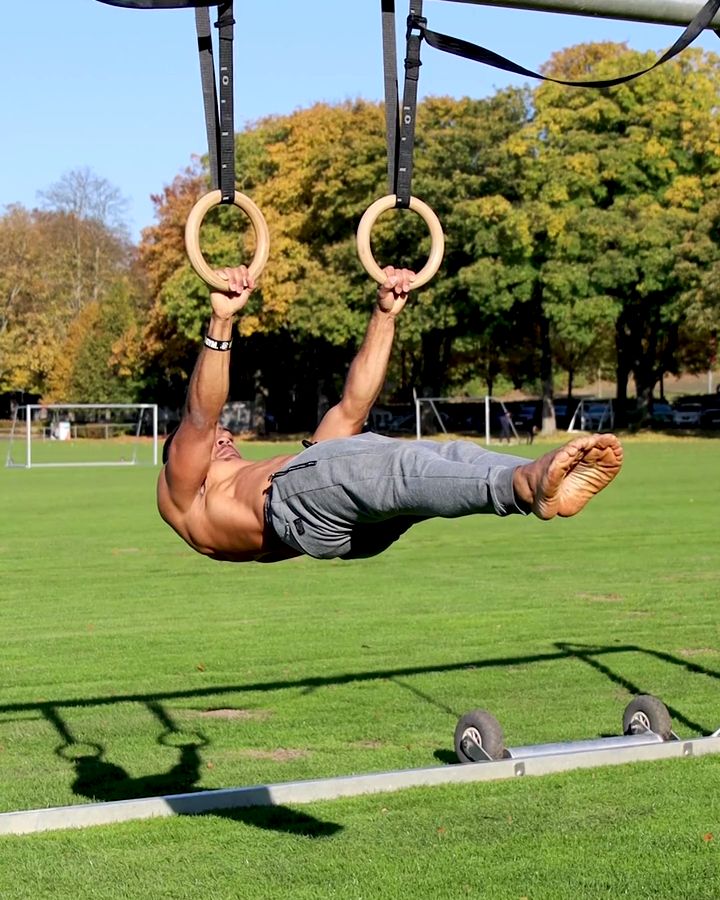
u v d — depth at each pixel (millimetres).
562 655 9984
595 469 3758
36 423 81438
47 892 5344
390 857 5707
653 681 9375
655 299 50250
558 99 49219
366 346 5398
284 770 7254
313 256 54875
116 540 19672
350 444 4383
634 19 5727
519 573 15531
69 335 74688
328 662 10266
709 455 41406
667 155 48531
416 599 13578
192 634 11602
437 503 4012
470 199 48906
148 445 62094
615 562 16359
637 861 5605
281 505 4539
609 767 7059
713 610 12492
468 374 72125
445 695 9047
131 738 8031
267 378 64125
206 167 62219
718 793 6594
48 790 6949
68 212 84312
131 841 5988
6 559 17375
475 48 5219
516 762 6887
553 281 46969
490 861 5633
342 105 55906
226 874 5539
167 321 63000
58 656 10602
